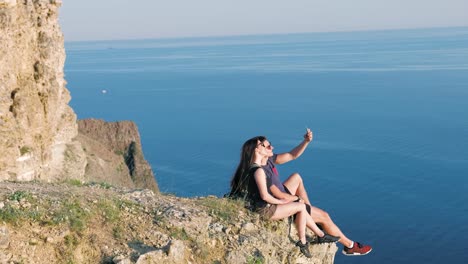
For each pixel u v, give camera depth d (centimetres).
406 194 7831
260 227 928
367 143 11694
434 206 7231
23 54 3662
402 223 6550
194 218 880
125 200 905
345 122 14700
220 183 8794
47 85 3834
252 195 962
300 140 12388
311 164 9856
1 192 830
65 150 4503
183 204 941
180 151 11525
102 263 749
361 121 14775
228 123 15250
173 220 863
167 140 12912
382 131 13088
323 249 994
